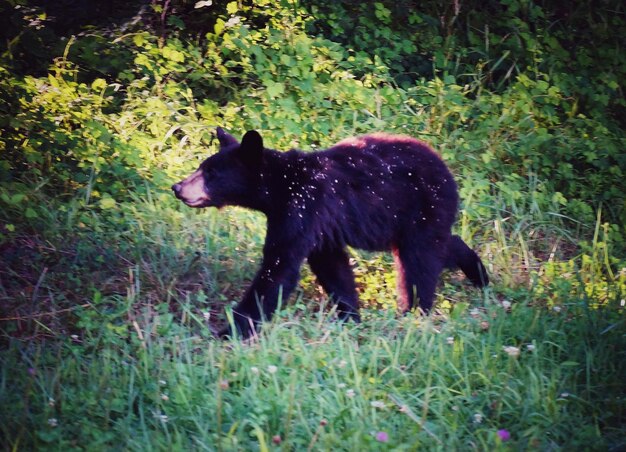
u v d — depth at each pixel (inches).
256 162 396.5
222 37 617.0
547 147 572.1
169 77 587.2
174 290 418.9
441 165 430.9
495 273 481.1
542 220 530.3
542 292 446.6
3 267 417.7
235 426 288.4
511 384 331.3
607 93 641.0
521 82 607.2
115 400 308.3
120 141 516.7
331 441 285.1
